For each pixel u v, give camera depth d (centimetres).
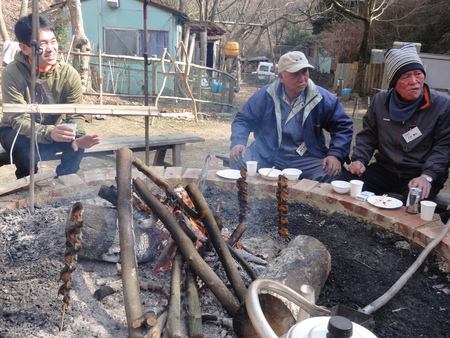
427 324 182
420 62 303
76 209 150
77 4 980
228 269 175
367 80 1653
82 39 1005
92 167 589
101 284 192
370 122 349
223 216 282
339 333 85
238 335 150
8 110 206
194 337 144
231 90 1190
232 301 160
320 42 2364
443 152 304
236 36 2103
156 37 1349
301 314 144
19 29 299
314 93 353
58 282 192
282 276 172
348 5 2102
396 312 190
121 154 209
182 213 207
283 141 369
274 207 298
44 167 555
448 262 215
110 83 1180
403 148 326
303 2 2495
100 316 171
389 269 226
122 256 163
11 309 171
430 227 239
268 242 251
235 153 355
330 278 215
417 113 315
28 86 329
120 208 183
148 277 198
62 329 160
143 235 206
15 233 233
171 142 517
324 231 267
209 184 311
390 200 272
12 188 274
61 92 349
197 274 168
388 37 1966
